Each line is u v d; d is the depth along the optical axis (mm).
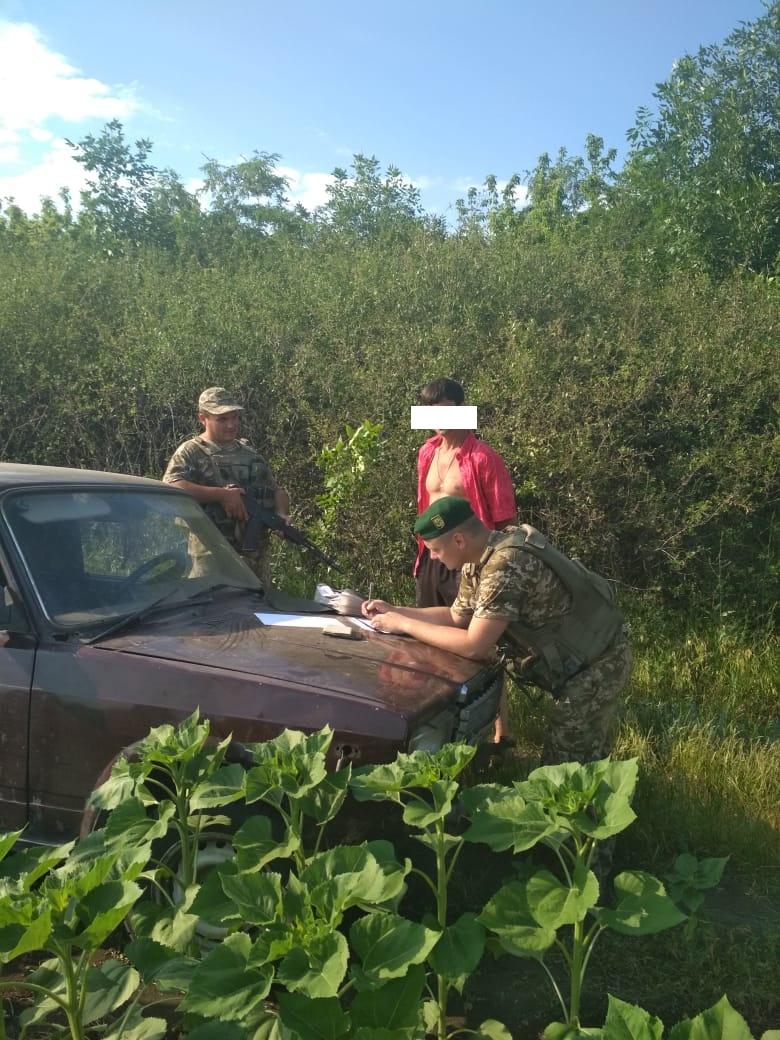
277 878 2090
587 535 6566
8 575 3234
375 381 7270
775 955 3127
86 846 2271
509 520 4727
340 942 1819
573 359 7172
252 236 15594
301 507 7547
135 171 15562
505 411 6969
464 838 2182
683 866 2945
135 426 8086
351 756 2822
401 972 1820
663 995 2918
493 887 3387
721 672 5859
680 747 4641
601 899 3334
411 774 2330
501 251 9219
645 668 5949
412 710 2918
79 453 8383
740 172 11234
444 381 4789
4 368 8484
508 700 5094
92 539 3582
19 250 11914
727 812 4066
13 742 3146
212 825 2861
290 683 2965
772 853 3797
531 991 2918
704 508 6434
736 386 6961
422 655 3467
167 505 4105
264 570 5449
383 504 6809
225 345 8047
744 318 7730
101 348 8555
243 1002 1835
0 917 1729
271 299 8711
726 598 6555
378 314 8156
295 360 7891
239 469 5328
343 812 2807
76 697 3070
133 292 9703
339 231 12484
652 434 6879
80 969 1897
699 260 10641
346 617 3902
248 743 2893
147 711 2996
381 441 6906
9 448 8492
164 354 7977
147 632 3361
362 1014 1866
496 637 3340
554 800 2160
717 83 11773
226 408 5227
